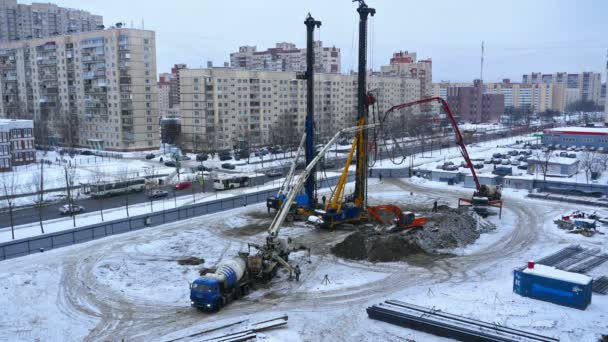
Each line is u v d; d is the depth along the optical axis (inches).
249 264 1672.0
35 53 6348.4
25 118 6397.6
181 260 1962.4
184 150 5703.7
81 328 1380.4
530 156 4827.8
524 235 2317.9
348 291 1643.7
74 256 1979.6
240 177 3612.2
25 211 2851.9
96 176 3735.2
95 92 5664.4
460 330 1277.1
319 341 1283.2
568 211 2792.8
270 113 6176.2
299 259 1989.4
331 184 3629.4
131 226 2406.5
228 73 5639.8
